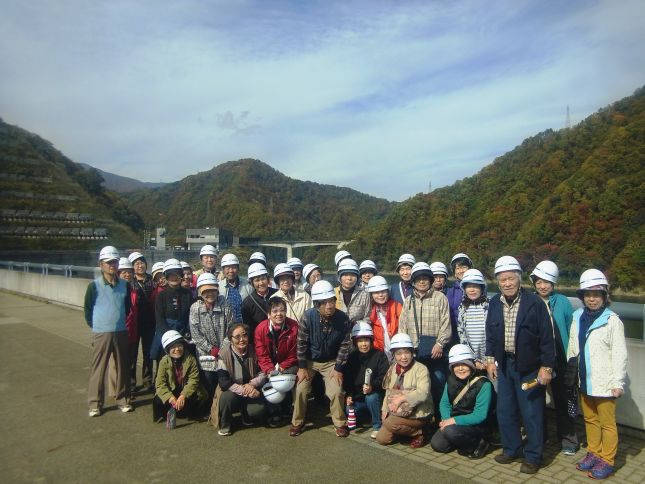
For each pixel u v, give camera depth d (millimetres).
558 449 4336
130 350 6035
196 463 4086
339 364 4730
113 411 5477
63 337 9469
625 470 3848
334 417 4695
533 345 3896
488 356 4238
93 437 4691
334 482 3707
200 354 5270
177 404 4883
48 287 14594
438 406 4910
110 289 5469
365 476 3805
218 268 7082
